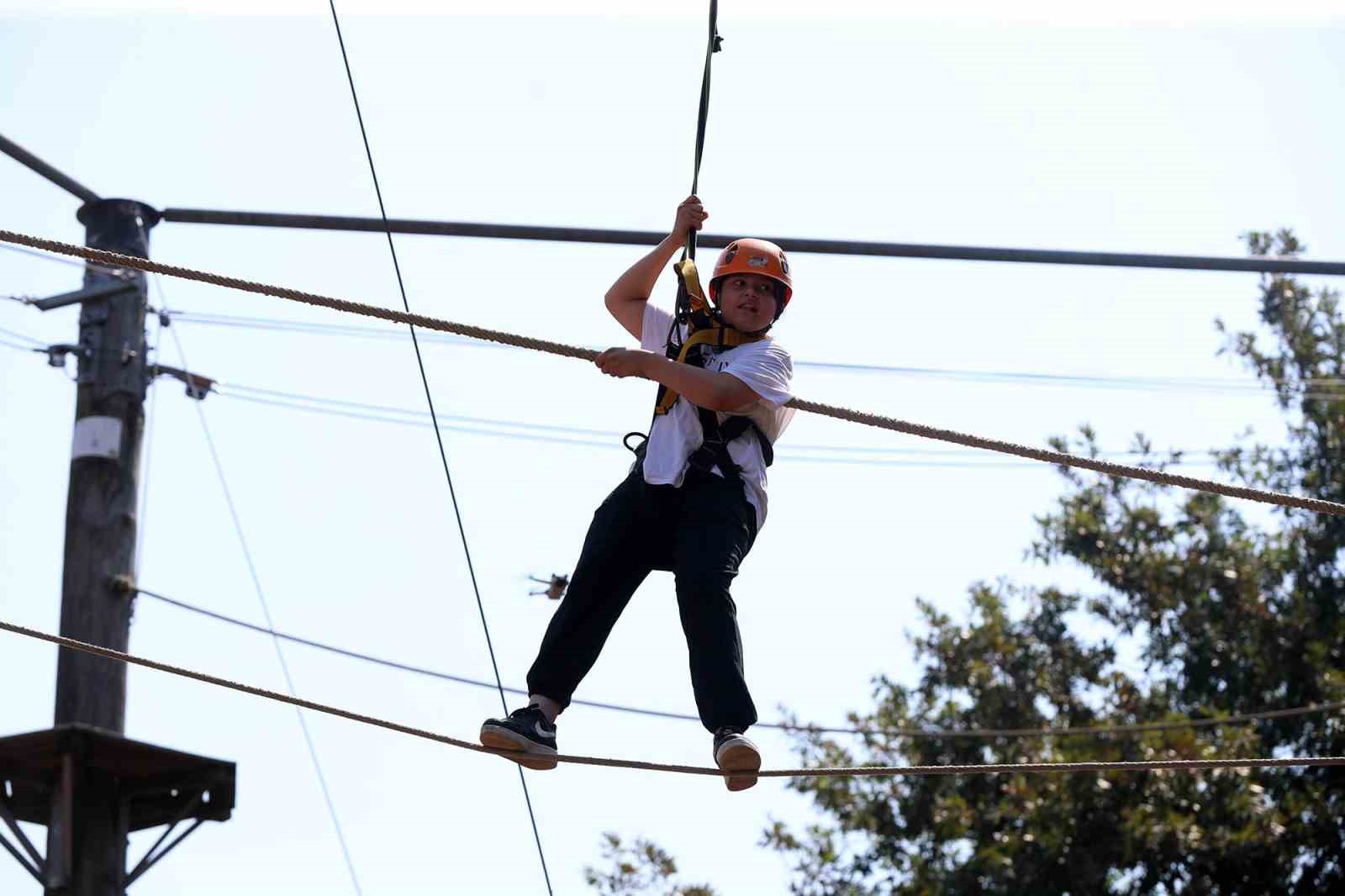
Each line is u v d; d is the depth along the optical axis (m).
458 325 14.70
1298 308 53.06
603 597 15.79
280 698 15.72
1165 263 27.89
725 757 14.56
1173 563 50.59
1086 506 51.62
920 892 47.16
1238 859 46.19
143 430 29.08
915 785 49.03
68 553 28.20
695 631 15.09
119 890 25.58
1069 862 46.19
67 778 25.14
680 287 16.02
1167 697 49.91
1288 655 50.00
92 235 29.08
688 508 15.62
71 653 27.50
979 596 50.84
